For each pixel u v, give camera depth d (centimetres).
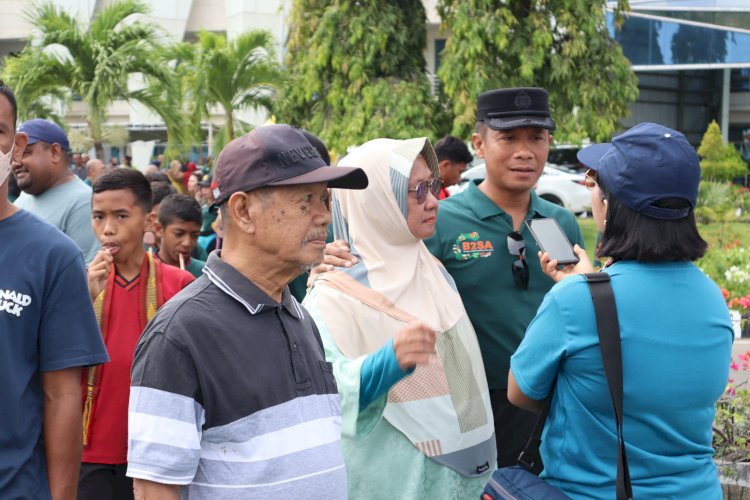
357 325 303
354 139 1394
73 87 1714
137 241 383
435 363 308
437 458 299
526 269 372
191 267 494
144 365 207
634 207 240
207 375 206
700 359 236
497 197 382
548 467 249
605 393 234
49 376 257
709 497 239
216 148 1842
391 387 270
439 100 1475
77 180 527
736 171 2072
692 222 243
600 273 243
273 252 218
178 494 206
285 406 214
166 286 386
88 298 263
